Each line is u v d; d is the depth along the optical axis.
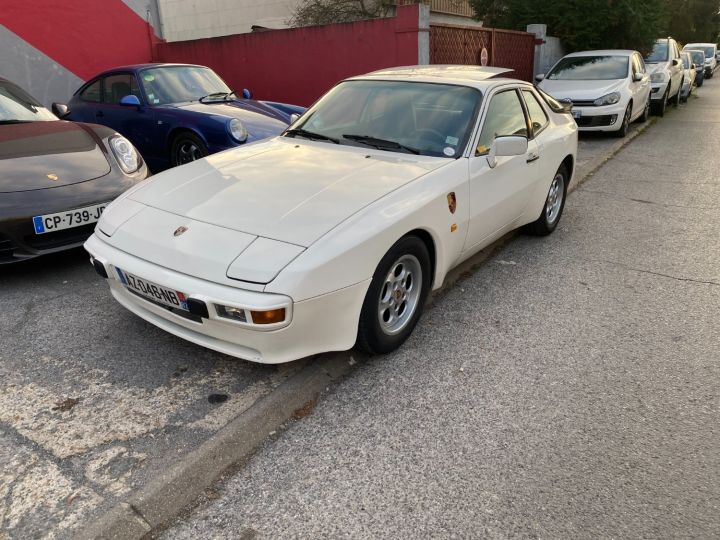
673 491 2.31
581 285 4.32
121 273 2.93
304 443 2.58
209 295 2.56
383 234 2.86
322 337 2.79
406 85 4.17
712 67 32.34
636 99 11.03
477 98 3.91
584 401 2.90
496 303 4.00
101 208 4.17
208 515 2.19
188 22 18.09
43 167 4.14
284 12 16.17
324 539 2.08
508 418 2.76
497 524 2.15
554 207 5.44
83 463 2.40
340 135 4.00
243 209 2.93
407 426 2.70
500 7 16.02
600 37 14.88
